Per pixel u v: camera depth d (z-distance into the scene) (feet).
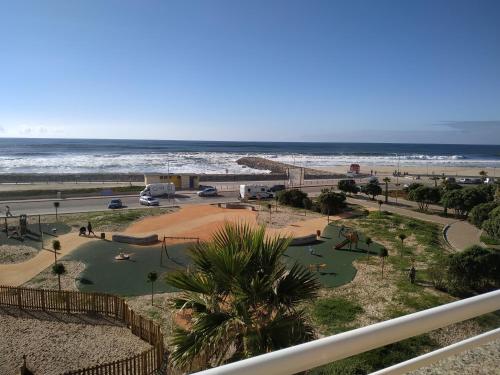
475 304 6.10
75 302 55.83
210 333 20.90
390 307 60.08
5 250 86.84
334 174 265.54
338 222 123.95
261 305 22.31
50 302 56.13
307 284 23.44
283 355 4.45
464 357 8.71
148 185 164.76
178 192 179.42
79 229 107.34
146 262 81.97
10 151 488.44
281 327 21.30
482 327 43.65
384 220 125.08
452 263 64.44
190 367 21.35
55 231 104.01
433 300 62.39
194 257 23.61
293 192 151.43
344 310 58.70
